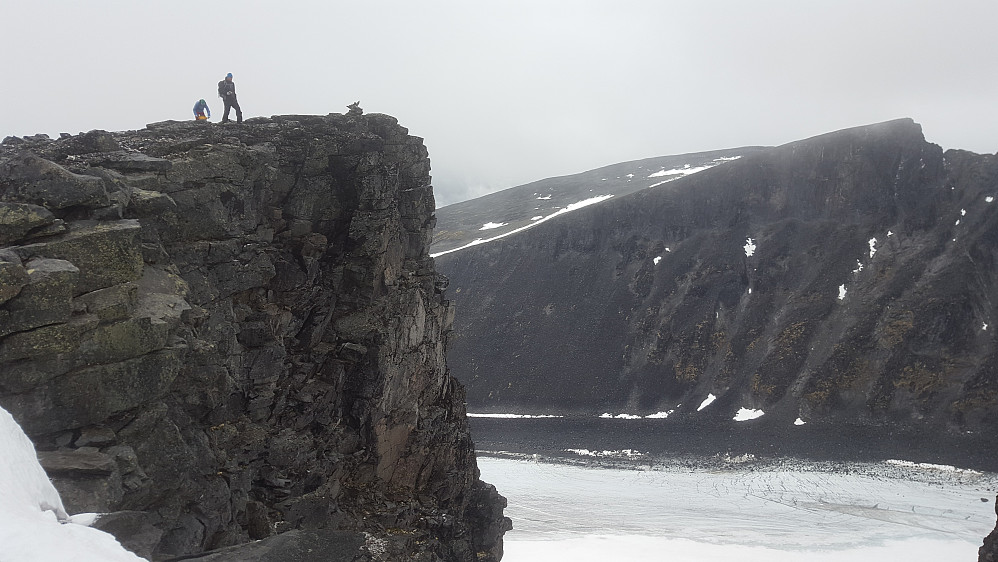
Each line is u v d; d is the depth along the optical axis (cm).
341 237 3209
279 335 2811
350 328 3141
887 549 6725
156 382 1747
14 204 1619
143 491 1648
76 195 1750
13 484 1070
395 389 3306
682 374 14038
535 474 9925
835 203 16188
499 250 18725
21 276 1515
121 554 1020
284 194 3006
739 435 11581
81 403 1605
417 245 3731
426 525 3200
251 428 2536
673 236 17462
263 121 3136
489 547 4056
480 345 15925
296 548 1402
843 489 8781
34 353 1530
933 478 8988
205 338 2358
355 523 2845
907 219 15112
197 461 1959
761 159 17450
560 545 6838
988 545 4200
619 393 14012
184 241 2383
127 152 2323
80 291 1661
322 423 2964
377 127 3403
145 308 1777
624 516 7969
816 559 6494
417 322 3516
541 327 16000
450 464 3812
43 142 2511
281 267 2902
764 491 8875
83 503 1434
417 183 3753
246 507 2312
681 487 9175
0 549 840
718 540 7075
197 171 2423
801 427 11625
